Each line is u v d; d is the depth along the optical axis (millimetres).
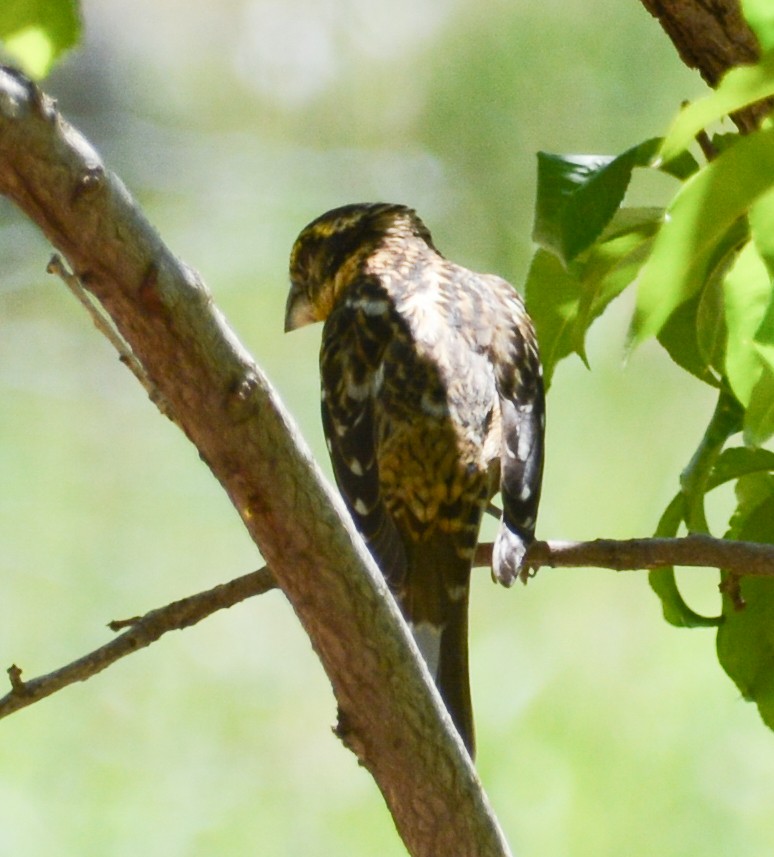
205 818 10812
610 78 11336
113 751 11000
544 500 11047
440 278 7918
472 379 7289
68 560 11820
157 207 12531
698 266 4715
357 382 7434
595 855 9844
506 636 10492
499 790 10000
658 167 5375
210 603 5828
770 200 4480
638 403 11164
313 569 4652
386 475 7094
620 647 10445
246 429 4434
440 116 11750
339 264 8891
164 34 12914
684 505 5941
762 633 6070
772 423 5074
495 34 11609
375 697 4824
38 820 10703
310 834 10805
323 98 12336
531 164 11523
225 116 12617
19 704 5684
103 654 5766
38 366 12422
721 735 10109
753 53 5621
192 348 4301
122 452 12258
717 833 9891
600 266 5887
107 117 12750
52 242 4168
